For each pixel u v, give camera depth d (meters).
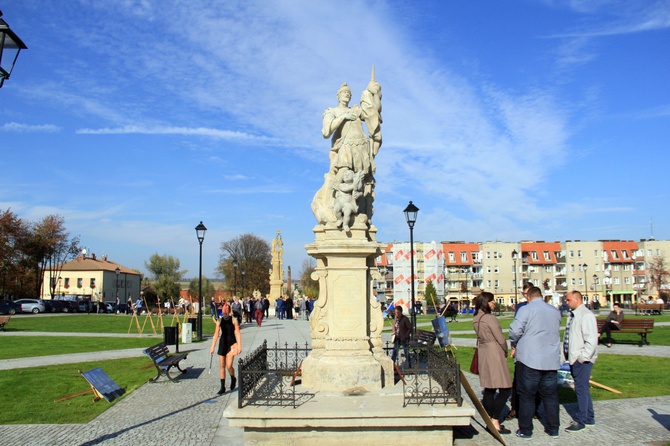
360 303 9.71
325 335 9.93
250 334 28.83
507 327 29.64
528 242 102.00
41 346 22.97
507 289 98.00
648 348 20.09
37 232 72.19
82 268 94.94
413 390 8.59
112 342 24.78
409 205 20.55
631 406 10.54
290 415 7.83
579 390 9.10
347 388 9.31
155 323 38.38
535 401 9.54
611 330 20.61
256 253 94.69
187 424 9.68
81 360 18.52
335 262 9.77
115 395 11.89
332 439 7.91
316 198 10.82
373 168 10.80
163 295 95.75
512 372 14.89
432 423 7.86
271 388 9.31
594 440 8.41
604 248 100.69
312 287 95.12
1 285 67.12
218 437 8.84
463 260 98.19
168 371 14.40
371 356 9.66
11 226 64.75
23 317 44.50
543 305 8.80
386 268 88.69
